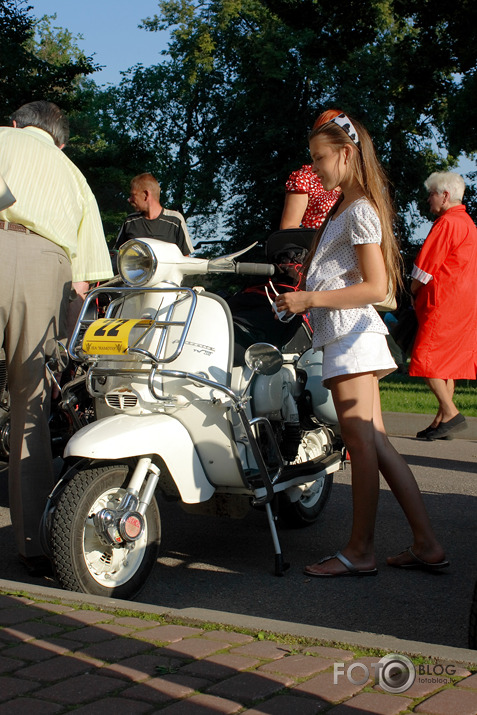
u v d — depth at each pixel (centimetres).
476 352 807
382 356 390
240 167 3672
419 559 412
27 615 285
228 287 2191
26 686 229
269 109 3609
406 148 3403
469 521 509
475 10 2175
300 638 265
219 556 440
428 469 670
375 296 379
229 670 238
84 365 471
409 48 2520
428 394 1072
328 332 390
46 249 392
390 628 337
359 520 402
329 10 2403
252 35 3816
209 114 4278
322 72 3341
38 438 398
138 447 353
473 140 2486
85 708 216
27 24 2628
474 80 2364
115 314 401
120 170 4075
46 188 399
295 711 213
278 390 412
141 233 730
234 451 384
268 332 433
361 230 379
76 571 339
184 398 377
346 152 389
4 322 390
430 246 782
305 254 453
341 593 380
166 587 390
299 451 461
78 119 4559
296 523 489
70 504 344
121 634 267
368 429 394
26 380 396
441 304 784
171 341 384
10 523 500
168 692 224
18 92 2558
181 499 380
